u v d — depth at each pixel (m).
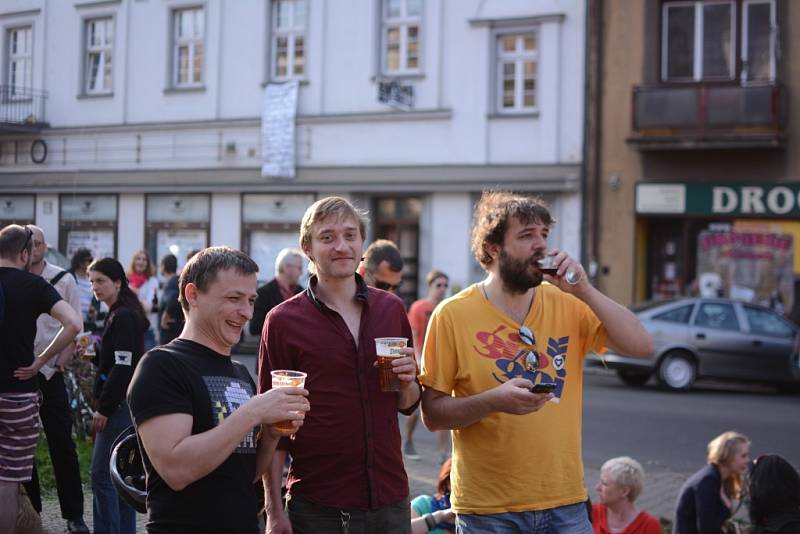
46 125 25.55
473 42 20.75
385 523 3.63
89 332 8.81
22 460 4.89
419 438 10.30
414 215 21.88
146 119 24.59
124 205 24.88
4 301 4.88
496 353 3.63
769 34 18.73
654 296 19.92
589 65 19.69
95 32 25.31
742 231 18.89
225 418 2.99
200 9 24.09
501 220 3.62
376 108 21.84
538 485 3.53
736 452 5.62
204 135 23.84
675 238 19.77
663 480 8.58
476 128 20.72
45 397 5.88
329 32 22.36
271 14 23.11
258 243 23.28
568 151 19.95
